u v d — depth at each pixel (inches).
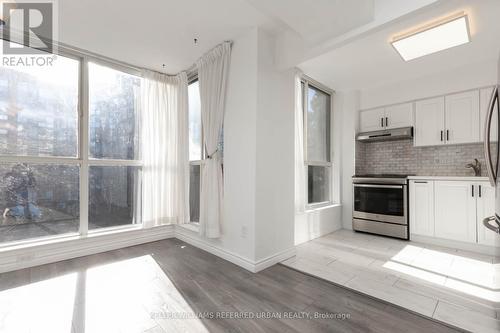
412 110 149.6
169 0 82.0
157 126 136.5
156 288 83.4
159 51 117.6
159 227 139.9
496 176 65.6
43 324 64.0
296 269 99.1
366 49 113.0
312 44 92.2
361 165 174.7
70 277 91.3
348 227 167.0
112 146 128.2
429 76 143.3
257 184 98.3
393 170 166.6
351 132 167.9
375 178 150.5
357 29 80.5
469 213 120.6
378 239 142.2
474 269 98.7
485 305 73.0
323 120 167.8
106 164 124.8
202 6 85.3
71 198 115.3
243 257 101.7
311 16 75.5
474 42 106.5
